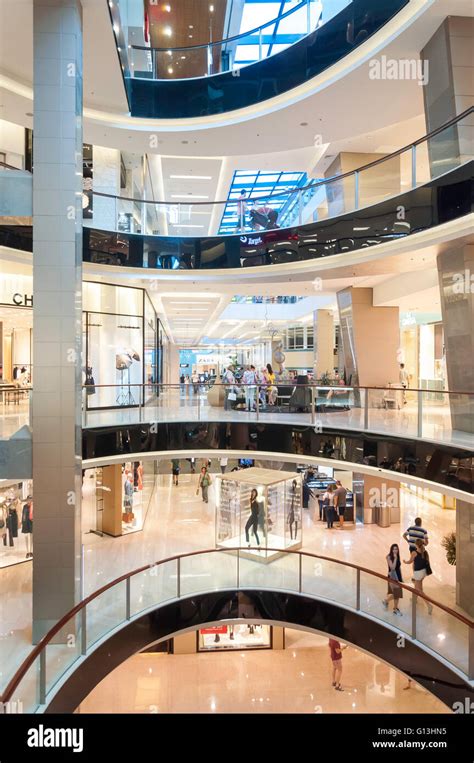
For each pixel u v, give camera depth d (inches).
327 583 518.3
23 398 419.2
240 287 821.2
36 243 350.6
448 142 431.5
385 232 512.1
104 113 573.9
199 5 628.1
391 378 854.5
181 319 1294.3
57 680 318.7
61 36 352.5
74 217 353.1
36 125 351.6
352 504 838.5
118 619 425.1
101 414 587.5
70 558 352.8
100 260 617.6
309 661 700.7
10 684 242.5
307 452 580.4
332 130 594.2
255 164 798.5
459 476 422.3
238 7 636.7
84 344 693.9
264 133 597.9
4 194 353.7
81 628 354.6
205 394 655.1
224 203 644.7
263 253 629.0
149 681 650.8
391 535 759.1
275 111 550.0
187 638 720.3
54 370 352.8
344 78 491.2
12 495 584.1
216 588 523.2
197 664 692.7
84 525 745.6
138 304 773.3
